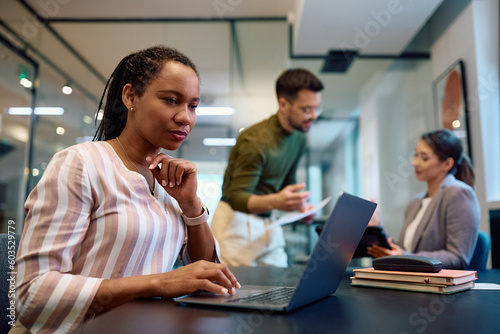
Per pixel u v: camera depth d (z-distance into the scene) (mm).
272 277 1188
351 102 3982
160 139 863
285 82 2229
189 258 1019
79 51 4129
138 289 707
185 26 4141
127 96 889
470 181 2072
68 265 726
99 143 860
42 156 4023
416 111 4016
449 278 827
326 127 3959
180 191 920
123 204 800
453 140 2033
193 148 3961
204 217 973
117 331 520
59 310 667
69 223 727
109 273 781
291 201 2018
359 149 3914
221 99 4035
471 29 3242
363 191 3855
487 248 1837
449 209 1792
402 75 4043
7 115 3816
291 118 2266
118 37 4137
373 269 980
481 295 819
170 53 889
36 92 4020
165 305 684
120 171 837
